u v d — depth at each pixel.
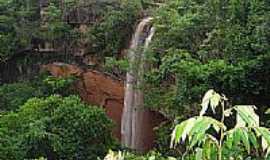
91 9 27.83
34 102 20.16
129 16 26.83
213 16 19.02
